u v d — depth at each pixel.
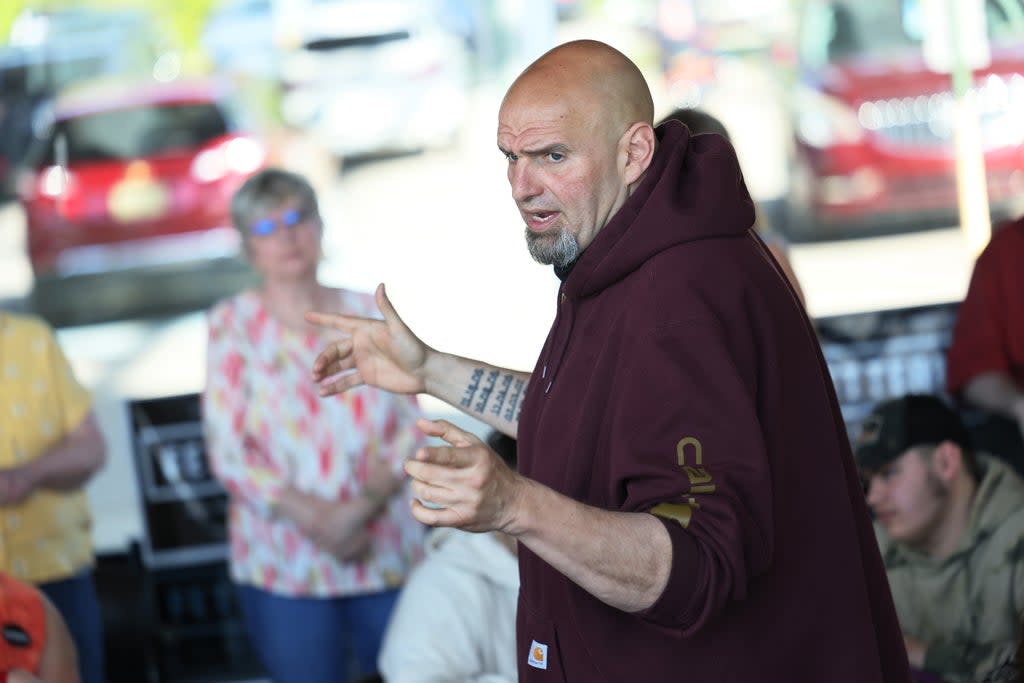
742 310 4.18
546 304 18.72
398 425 8.01
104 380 17.06
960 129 13.78
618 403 4.14
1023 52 15.30
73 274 18.52
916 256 17.98
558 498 3.75
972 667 6.66
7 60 19.58
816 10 18.67
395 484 7.96
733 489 3.90
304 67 20.69
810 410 4.38
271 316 8.08
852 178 17.94
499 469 3.68
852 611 4.38
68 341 18.41
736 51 20.06
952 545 6.72
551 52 4.44
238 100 19.28
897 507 6.71
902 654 4.68
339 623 8.02
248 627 8.16
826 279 17.75
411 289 19.25
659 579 3.75
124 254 18.53
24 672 4.97
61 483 7.85
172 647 8.77
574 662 4.42
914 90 17.78
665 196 4.25
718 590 3.77
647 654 4.23
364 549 7.93
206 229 18.58
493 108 21.38
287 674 7.93
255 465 7.91
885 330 8.90
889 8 18.41
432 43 20.97
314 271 8.13
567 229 4.36
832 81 18.16
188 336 18.41
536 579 4.53
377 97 20.92
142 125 18.70
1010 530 6.67
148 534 8.72
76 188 18.48
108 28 19.80
